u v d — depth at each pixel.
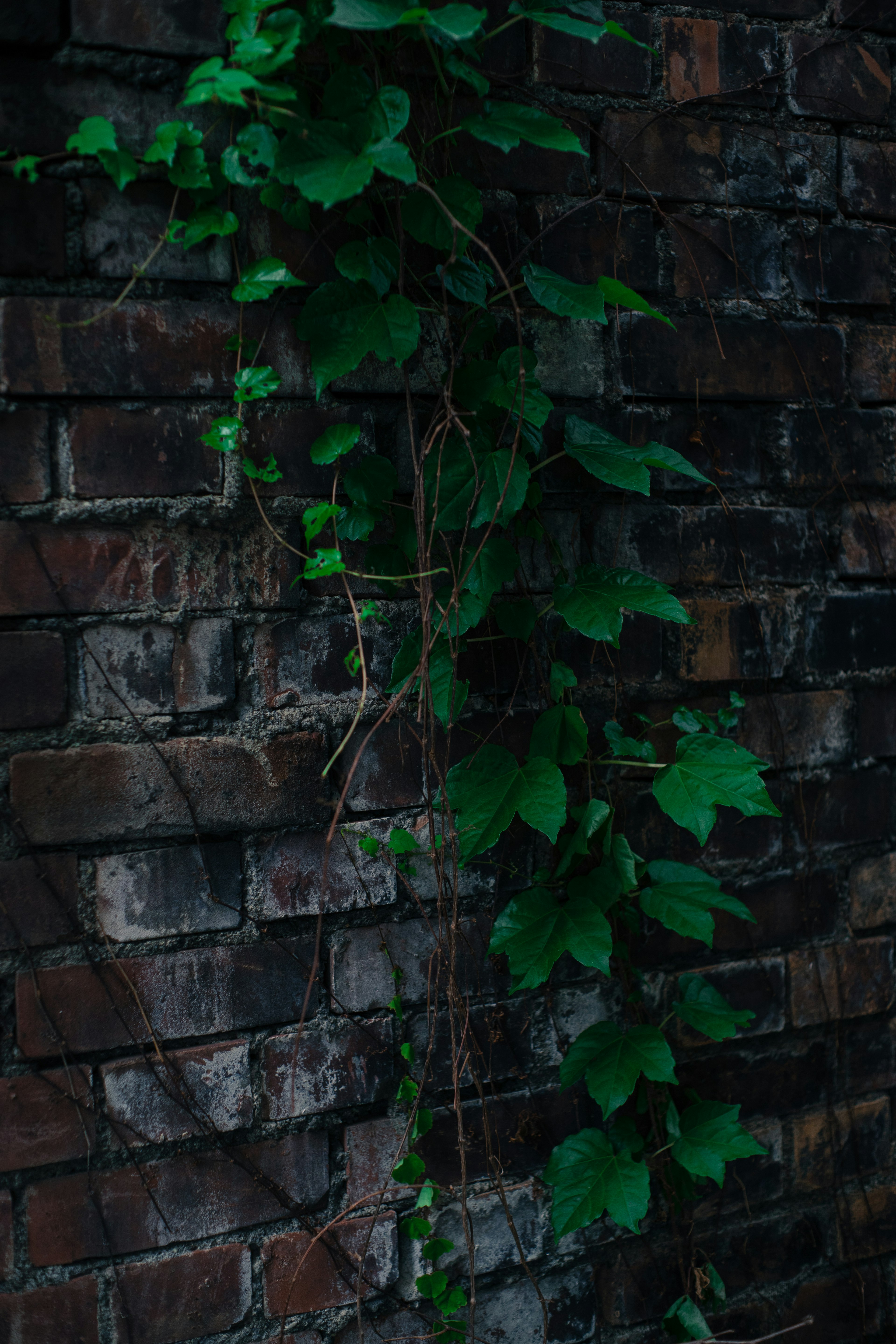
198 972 2.04
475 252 2.07
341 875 2.07
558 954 2.04
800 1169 2.19
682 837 2.15
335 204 2.02
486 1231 2.11
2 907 2.00
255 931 2.05
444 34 1.98
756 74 2.14
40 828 2.01
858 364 2.19
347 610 2.06
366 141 1.95
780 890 2.18
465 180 2.01
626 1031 2.09
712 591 2.15
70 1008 2.02
